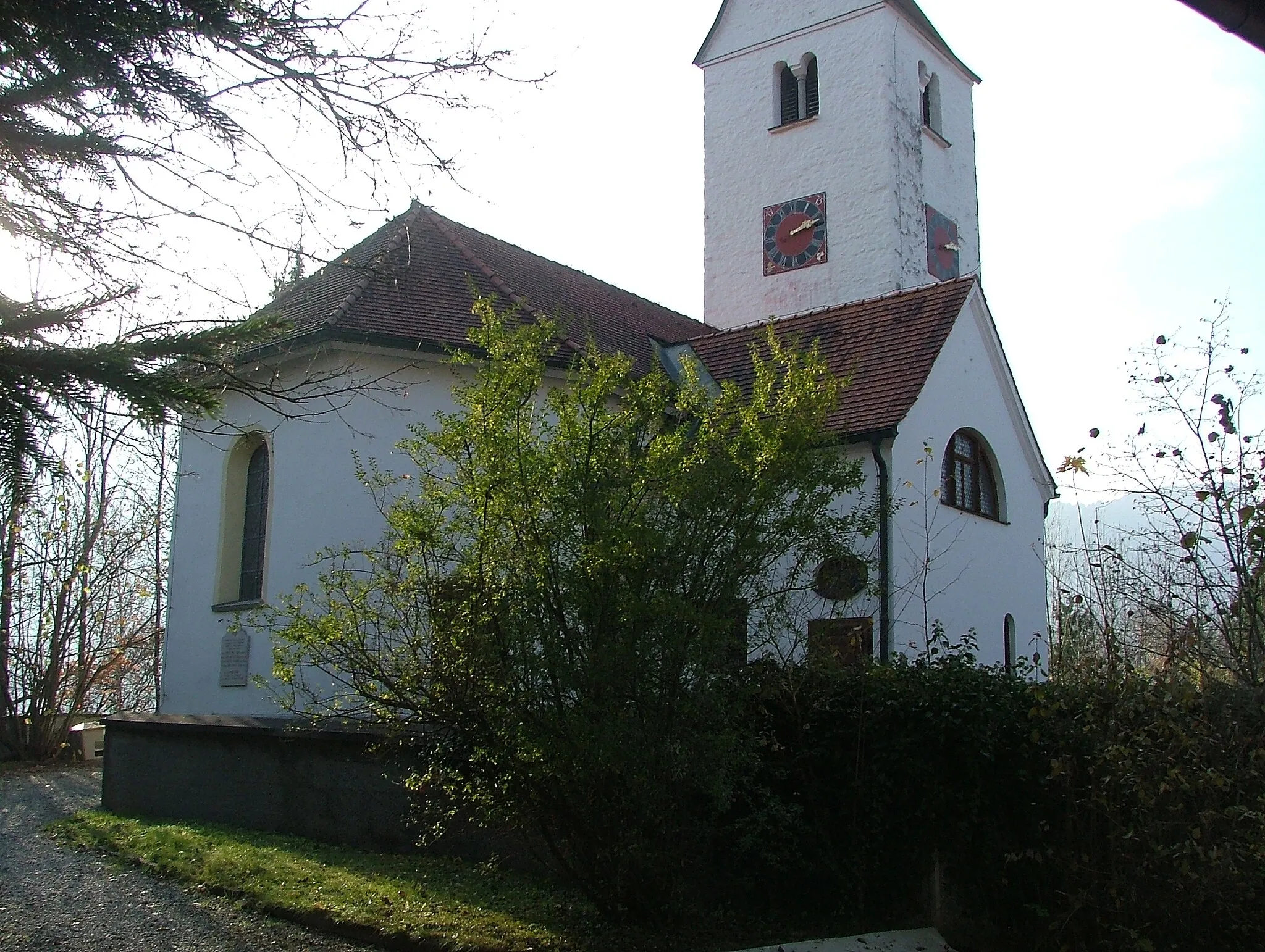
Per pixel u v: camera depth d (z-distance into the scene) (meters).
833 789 8.70
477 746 7.57
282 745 11.46
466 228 21.91
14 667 18.94
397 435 14.53
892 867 8.53
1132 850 7.41
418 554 7.74
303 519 14.94
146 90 5.41
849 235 28.50
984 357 20.58
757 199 30.03
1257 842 6.89
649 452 7.54
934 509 18.31
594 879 7.80
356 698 8.41
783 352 8.15
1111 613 8.26
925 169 29.56
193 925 8.05
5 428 3.65
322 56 6.11
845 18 29.11
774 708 8.86
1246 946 7.24
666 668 7.22
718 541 7.45
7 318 3.84
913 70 29.56
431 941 7.43
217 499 16.30
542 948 7.32
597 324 21.56
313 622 7.91
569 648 7.28
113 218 5.89
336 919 7.91
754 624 7.78
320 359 14.59
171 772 12.56
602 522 7.14
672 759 7.31
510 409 7.49
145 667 27.22
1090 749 7.74
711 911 8.47
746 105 30.55
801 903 8.71
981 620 19.41
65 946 7.55
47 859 10.14
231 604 15.73
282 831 11.34
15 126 4.93
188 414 4.02
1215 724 7.13
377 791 10.52
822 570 8.15
